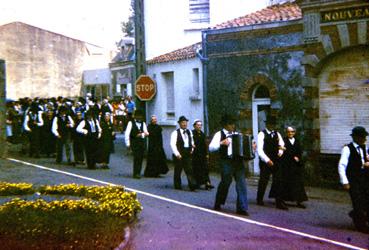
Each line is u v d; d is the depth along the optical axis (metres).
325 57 17.80
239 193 12.56
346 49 17.52
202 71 21.75
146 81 25.31
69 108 25.09
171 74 24.81
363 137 11.22
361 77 17.33
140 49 25.67
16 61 48.84
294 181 13.80
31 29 49.44
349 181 11.20
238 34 20.23
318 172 18.06
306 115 18.30
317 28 17.88
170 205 13.47
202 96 22.00
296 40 18.50
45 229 8.56
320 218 12.49
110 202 10.96
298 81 18.50
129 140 18.45
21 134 26.95
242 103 20.28
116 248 8.88
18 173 18.38
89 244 8.59
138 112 18.61
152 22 26.36
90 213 9.80
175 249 9.18
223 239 9.93
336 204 14.62
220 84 21.02
